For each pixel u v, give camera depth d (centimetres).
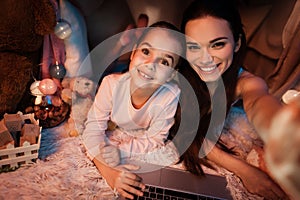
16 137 124
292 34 125
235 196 119
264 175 125
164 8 123
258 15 123
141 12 125
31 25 116
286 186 92
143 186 118
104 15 128
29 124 126
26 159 120
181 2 121
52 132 141
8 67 121
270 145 95
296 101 97
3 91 124
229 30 125
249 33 127
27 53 128
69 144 135
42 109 139
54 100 142
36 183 113
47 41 134
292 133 88
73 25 129
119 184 117
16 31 111
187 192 119
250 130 139
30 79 138
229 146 137
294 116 90
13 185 111
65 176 118
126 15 127
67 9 125
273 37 127
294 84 138
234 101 142
